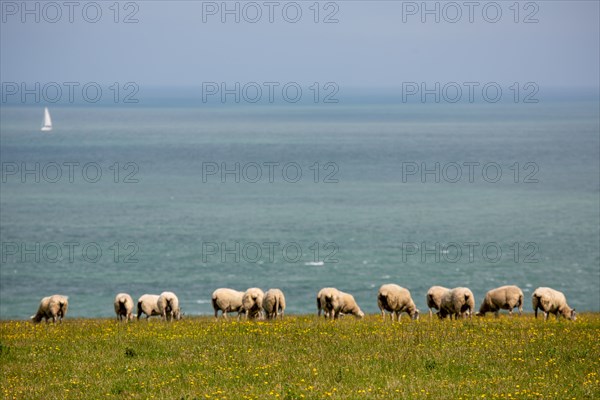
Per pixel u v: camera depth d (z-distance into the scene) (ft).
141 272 442.91
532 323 183.62
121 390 119.34
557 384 118.52
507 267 459.32
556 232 580.30
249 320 201.57
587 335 160.66
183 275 435.53
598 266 456.86
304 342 153.58
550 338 156.56
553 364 131.54
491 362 133.90
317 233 587.68
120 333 170.50
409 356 137.80
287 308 352.28
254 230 602.03
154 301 227.20
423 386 117.80
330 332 165.78
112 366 135.95
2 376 130.52
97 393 117.70
